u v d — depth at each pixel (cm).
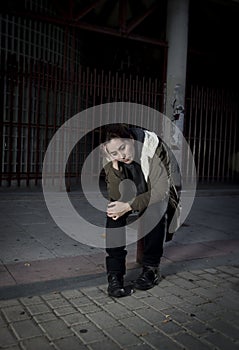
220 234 510
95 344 222
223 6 1020
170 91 872
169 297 290
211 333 240
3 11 710
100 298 283
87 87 788
